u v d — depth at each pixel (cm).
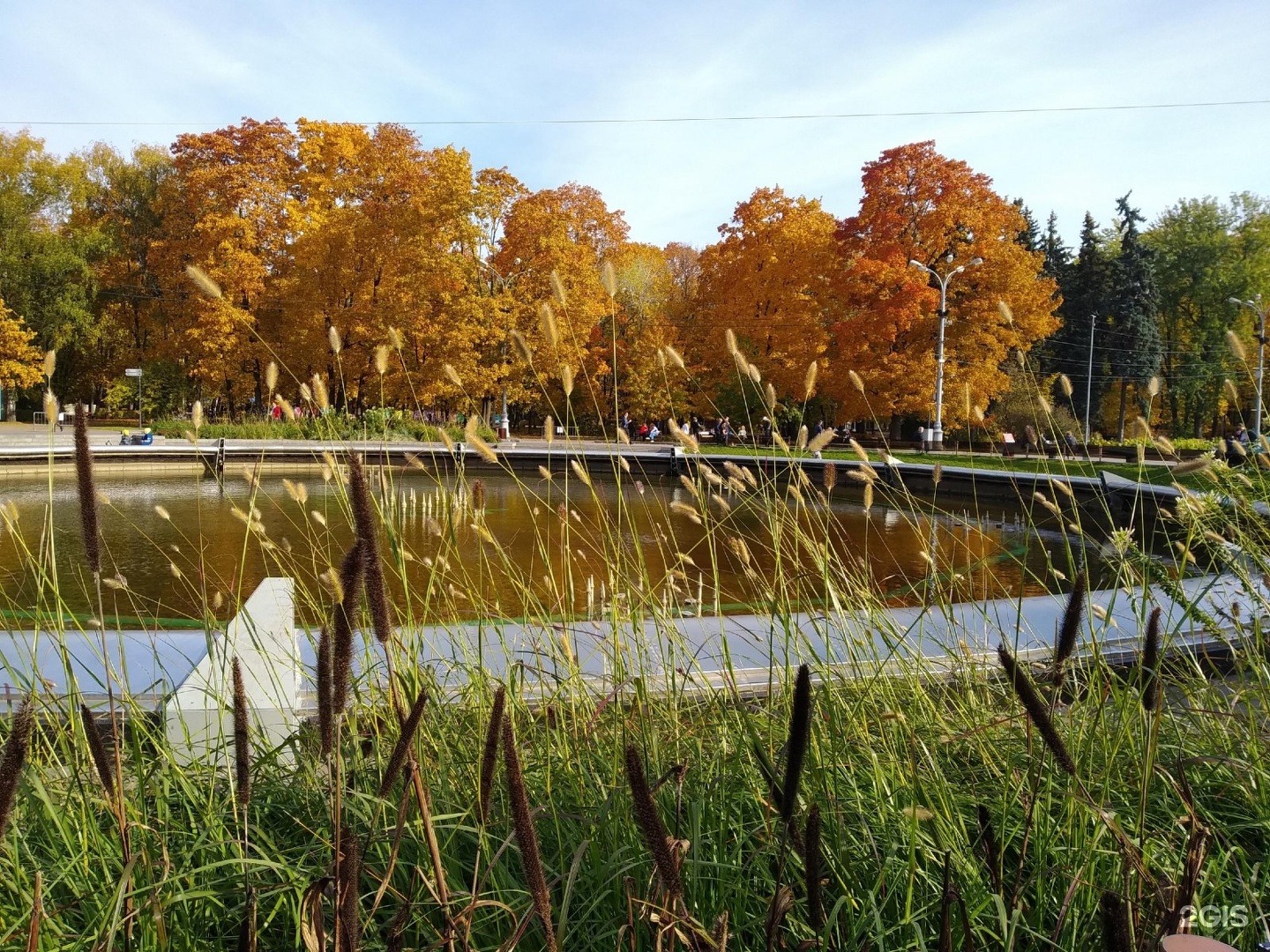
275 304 3061
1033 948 163
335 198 3359
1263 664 255
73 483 1934
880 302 2820
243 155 3070
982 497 1753
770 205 3231
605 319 3694
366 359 3011
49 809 168
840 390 2917
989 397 2798
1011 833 198
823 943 138
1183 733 250
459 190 2950
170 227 3162
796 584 283
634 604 293
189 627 444
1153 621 157
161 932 140
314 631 354
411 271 2934
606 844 187
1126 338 4144
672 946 124
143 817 178
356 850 124
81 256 3362
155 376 3350
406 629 249
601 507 293
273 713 289
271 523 1163
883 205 2928
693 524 1184
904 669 273
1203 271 4141
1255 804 206
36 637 197
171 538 1070
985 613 350
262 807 215
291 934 175
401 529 254
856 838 195
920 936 153
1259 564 302
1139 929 147
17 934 146
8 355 3225
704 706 271
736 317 3209
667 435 3688
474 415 274
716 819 199
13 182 3462
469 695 260
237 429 2769
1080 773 200
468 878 190
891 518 1486
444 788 207
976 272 2859
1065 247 5256
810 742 203
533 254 3172
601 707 230
